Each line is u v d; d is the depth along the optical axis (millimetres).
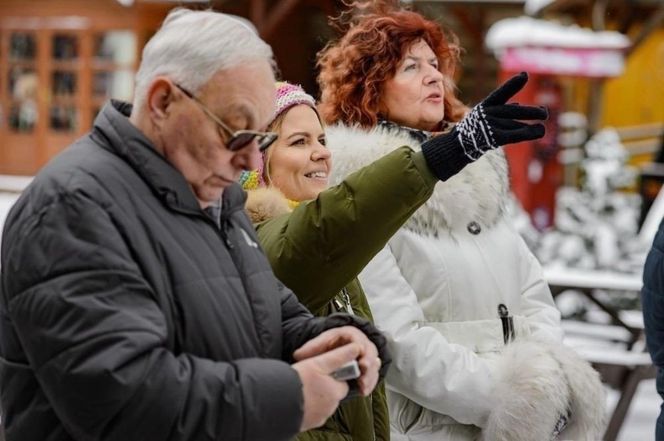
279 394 3033
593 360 8547
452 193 4895
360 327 3393
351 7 5629
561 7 23484
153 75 3139
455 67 5445
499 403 4594
